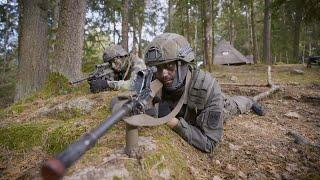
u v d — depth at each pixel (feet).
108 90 17.10
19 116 15.51
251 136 12.88
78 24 23.09
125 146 8.71
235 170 9.81
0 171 9.85
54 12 48.08
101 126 5.54
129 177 7.55
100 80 17.24
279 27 101.30
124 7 54.08
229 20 128.47
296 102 20.33
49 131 11.34
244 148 11.51
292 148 11.85
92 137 5.07
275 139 12.74
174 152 9.12
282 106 19.10
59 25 23.25
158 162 8.16
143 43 103.45
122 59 17.62
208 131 10.22
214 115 10.13
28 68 28.40
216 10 92.58
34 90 28.37
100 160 7.98
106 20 56.29
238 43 153.69
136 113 7.75
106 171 7.43
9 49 61.11
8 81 59.26
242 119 15.44
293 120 15.92
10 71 60.75
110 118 5.97
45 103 17.53
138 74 9.07
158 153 8.37
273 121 15.53
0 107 43.29
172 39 9.14
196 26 106.11
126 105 6.89
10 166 10.13
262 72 45.73
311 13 36.40
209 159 10.31
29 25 28.53
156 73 9.30
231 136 12.55
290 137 13.07
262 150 11.48
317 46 122.62
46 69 29.50
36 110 16.02
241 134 13.00
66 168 4.14
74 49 22.91
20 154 10.78
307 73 41.73
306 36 116.47
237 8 115.03
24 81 28.37
